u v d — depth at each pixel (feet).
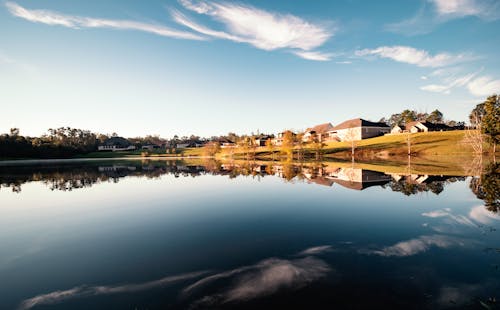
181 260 28.96
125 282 24.38
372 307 19.43
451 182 78.95
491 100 177.78
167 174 133.39
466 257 28.02
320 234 36.55
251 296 21.09
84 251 32.50
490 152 203.51
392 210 49.26
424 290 21.63
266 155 353.72
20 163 270.05
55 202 63.98
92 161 316.81
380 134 369.71
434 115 484.74
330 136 416.67
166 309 19.79
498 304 19.57
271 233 37.55
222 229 40.11
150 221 45.91
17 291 23.27
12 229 42.55
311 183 87.45
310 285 22.67
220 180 103.60
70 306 20.63
